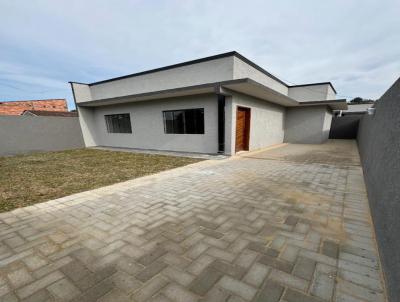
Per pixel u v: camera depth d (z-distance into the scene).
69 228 2.76
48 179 5.47
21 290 1.70
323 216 2.96
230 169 6.12
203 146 9.14
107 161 8.12
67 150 12.15
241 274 1.83
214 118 8.59
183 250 2.21
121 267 1.96
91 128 13.75
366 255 2.07
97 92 13.41
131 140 12.00
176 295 1.61
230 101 8.04
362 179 4.86
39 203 3.71
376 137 4.14
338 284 1.69
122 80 12.05
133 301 1.56
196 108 9.03
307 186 4.36
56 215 3.18
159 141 10.68
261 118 10.77
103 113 13.20
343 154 8.87
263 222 2.81
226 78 8.39
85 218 3.06
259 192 4.02
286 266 1.92
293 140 14.57
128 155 9.56
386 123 3.21
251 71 9.81
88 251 2.23
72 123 12.88
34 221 2.99
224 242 2.35
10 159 9.20
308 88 14.97
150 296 1.61
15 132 10.73
